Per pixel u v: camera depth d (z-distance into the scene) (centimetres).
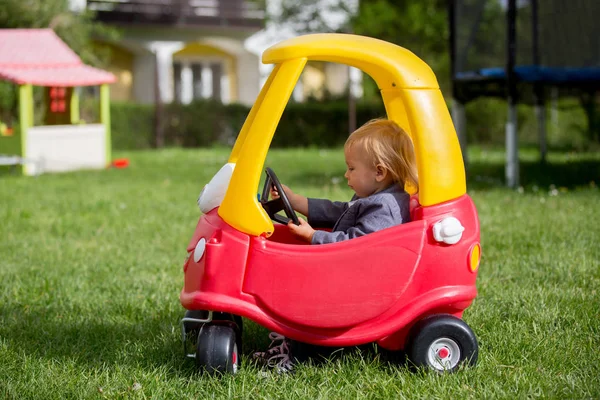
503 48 850
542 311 327
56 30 1573
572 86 802
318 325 255
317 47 251
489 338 295
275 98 252
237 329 267
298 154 1456
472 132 1644
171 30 2006
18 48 1152
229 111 1744
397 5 1970
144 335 316
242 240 253
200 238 263
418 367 257
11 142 1119
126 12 1934
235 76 2191
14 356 287
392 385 246
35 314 351
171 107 1700
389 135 278
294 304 253
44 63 1147
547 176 885
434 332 255
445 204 257
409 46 1869
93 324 334
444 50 1872
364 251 253
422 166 256
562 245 465
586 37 890
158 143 1683
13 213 665
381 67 255
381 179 278
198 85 2166
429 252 254
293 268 252
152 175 1032
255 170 253
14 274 427
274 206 281
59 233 564
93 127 1197
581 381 247
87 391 249
